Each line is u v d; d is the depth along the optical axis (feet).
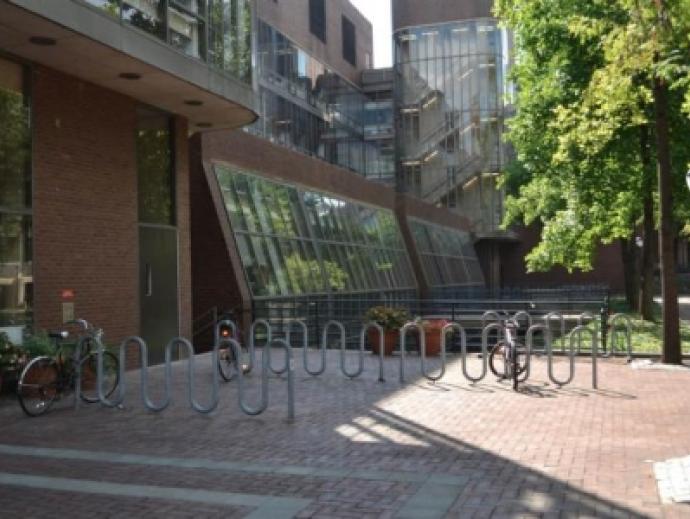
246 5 54.85
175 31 45.96
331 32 167.84
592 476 21.99
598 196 83.66
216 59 50.14
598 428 28.99
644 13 39.17
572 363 39.99
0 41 38.86
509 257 194.90
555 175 90.84
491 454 25.02
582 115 63.98
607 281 188.65
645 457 24.29
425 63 187.21
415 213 132.57
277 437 28.22
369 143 192.44
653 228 82.69
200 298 64.80
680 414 31.76
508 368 41.27
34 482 22.15
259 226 72.38
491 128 182.70
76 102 45.39
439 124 185.57
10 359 36.04
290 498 20.26
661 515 18.29
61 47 39.93
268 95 129.39
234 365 43.98
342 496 20.38
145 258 51.60
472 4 184.55
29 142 41.98
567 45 74.23
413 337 58.95
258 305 65.57
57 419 32.19
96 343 37.14
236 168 72.64
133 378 44.80
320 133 155.63
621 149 74.95
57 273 43.34
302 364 50.67
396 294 105.29
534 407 33.83
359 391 39.17
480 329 68.85
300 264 77.66
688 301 157.28
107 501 20.20
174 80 46.42
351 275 90.17
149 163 52.85
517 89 103.91
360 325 76.38
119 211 48.80
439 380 42.83
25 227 41.34
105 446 26.96
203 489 21.26
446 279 136.15
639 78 53.78
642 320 82.17
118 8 40.57
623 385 40.04
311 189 90.17
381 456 25.02
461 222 169.58
